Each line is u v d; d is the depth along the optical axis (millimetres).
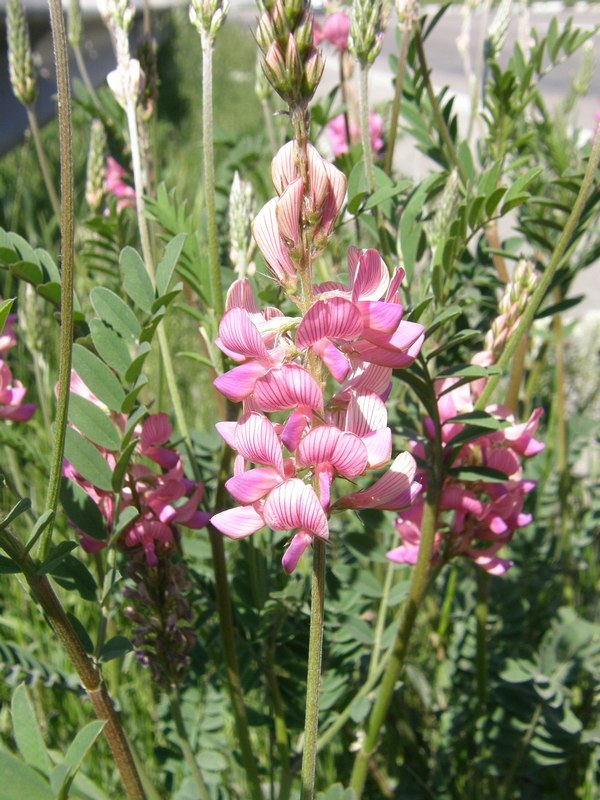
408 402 204
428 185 164
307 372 98
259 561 181
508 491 154
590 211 175
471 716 206
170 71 1381
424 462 145
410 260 163
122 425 142
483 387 158
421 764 217
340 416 106
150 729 214
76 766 107
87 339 143
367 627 180
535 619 242
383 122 299
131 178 250
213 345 161
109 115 263
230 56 1642
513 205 152
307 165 96
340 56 253
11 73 221
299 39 92
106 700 122
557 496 273
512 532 157
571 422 279
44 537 111
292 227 97
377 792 215
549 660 189
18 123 1026
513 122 206
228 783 208
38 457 183
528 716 192
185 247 162
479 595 192
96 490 143
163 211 167
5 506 240
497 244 220
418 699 237
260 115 1065
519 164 204
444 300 161
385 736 214
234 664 165
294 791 203
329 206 98
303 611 178
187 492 148
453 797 212
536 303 143
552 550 258
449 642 239
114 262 231
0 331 105
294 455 109
